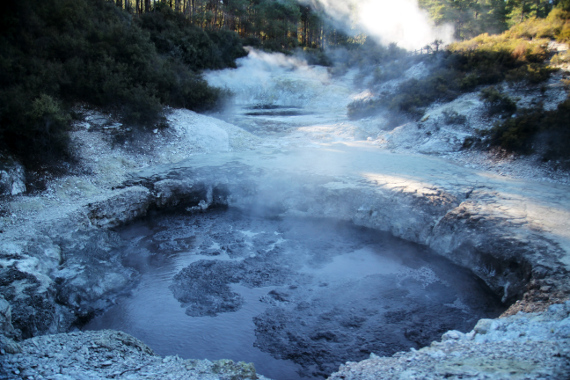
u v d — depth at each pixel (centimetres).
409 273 1057
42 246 1058
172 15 3700
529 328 604
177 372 522
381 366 548
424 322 846
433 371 472
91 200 1341
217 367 543
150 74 2133
